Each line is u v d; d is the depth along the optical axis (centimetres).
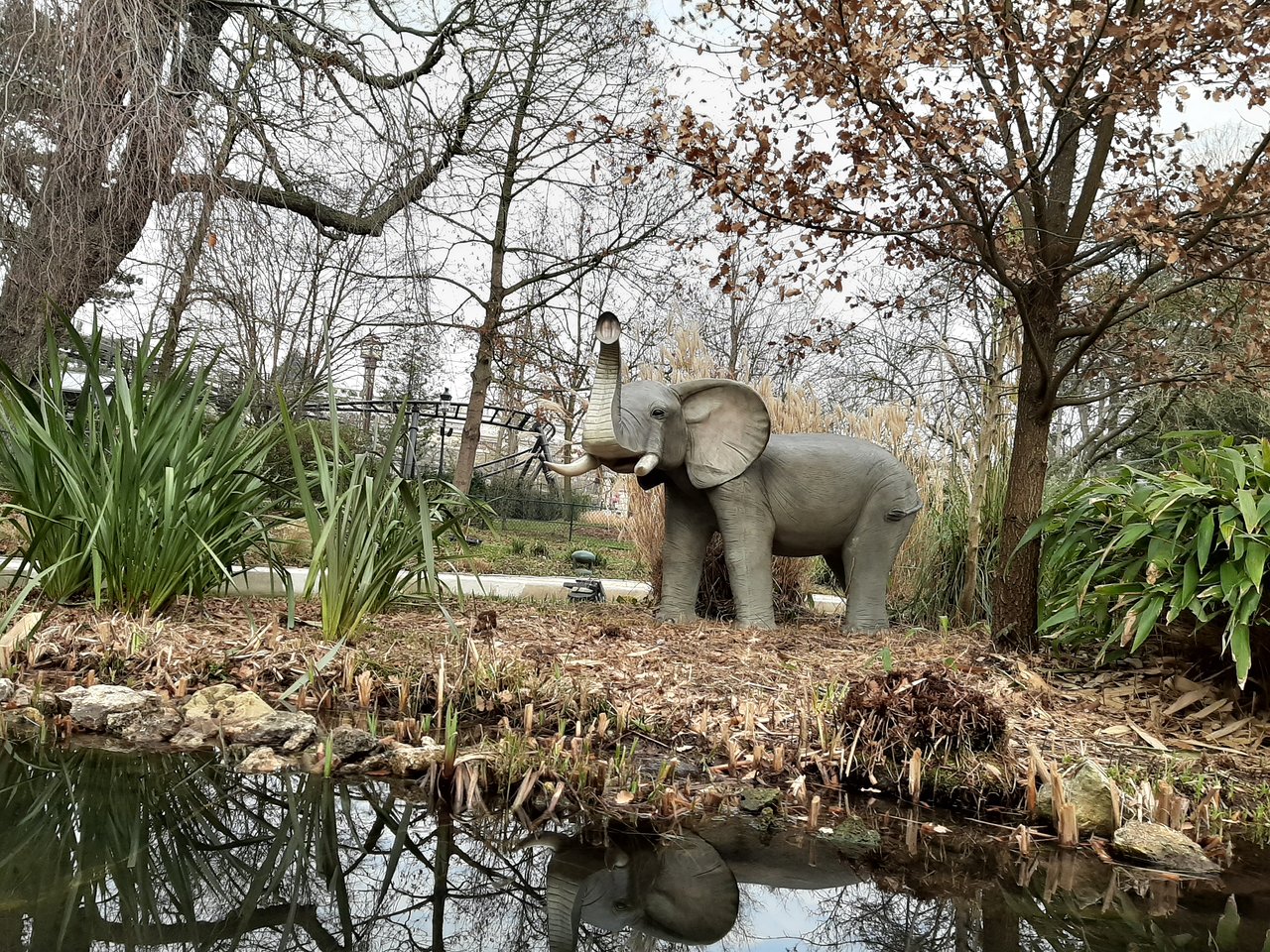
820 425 630
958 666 415
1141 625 360
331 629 383
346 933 184
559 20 974
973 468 634
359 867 220
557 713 332
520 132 1135
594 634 464
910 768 295
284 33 684
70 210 456
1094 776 274
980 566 604
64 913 179
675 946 188
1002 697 380
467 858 231
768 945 191
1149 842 250
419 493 390
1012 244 531
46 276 455
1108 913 212
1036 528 457
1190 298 674
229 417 414
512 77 976
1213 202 395
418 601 496
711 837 254
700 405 515
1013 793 291
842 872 235
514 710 336
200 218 494
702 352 637
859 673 403
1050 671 431
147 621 372
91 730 294
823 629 548
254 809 247
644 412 485
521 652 392
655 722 334
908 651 460
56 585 385
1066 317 535
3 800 235
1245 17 388
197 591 428
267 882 207
